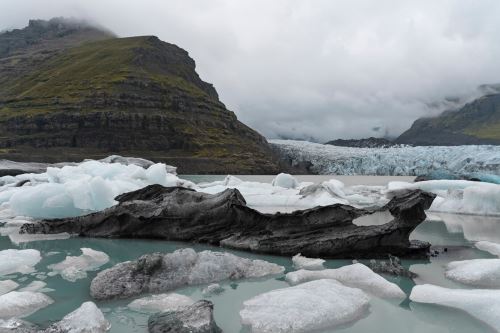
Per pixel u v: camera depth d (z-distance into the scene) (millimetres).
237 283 10211
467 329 7426
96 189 20344
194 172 103062
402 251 12781
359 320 7820
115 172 29906
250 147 129500
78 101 113500
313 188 28641
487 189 22453
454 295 8547
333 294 8516
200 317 7230
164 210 15852
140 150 109500
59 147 104062
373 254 12789
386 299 8906
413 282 10250
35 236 16266
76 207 20172
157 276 9930
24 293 8781
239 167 108625
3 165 55188
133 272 9891
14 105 117438
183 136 116688
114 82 122500
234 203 15383
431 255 12945
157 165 29516
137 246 14602
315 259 12352
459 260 12430
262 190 31047
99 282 9539
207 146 118188
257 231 14609
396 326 7547
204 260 10695
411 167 90312
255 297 8680
